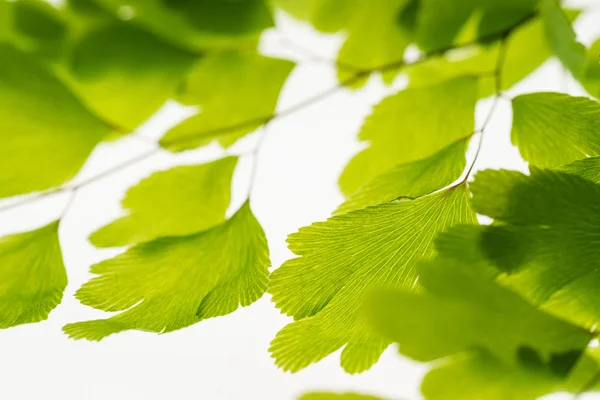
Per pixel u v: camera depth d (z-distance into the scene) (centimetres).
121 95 18
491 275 18
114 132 18
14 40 18
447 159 20
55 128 18
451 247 18
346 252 19
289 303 19
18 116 18
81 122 18
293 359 19
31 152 18
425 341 17
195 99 18
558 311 19
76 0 17
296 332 19
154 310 19
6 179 18
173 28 18
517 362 17
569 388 18
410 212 19
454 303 17
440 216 19
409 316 17
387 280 19
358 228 19
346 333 19
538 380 17
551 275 18
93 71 18
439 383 18
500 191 18
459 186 19
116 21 18
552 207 18
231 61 18
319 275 19
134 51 18
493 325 17
